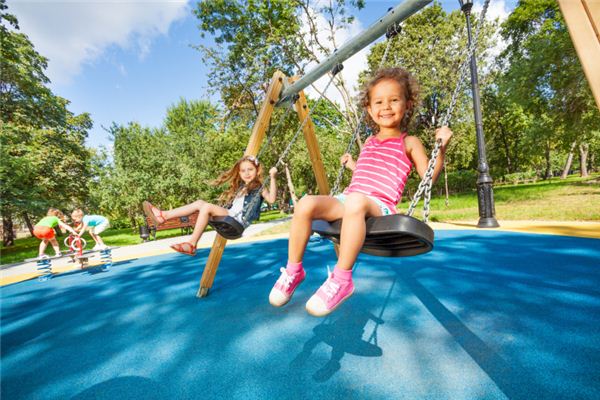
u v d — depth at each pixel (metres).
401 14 2.11
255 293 3.39
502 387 1.42
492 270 3.25
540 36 12.35
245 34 11.98
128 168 14.76
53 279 5.59
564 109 11.53
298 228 1.43
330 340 2.04
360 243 1.33
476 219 7.52
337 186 2.14
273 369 1.75
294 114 13.98
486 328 2.00
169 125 30.48
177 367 1.88
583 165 25.56
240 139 15.26
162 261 6.41
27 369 2.04
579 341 1.75
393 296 2.76
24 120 14.87
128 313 3.06
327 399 1.43
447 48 13.55
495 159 28.75
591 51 0.76
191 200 15.84
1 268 8.01
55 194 15.88
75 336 2.58
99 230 6.68
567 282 2.69
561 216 6.09
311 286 3.38
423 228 1.25
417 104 1.92
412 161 1.77
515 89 12.30
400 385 1.50
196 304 3.17
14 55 14.79
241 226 2.60
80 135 19.09
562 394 1.33
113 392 1.67
